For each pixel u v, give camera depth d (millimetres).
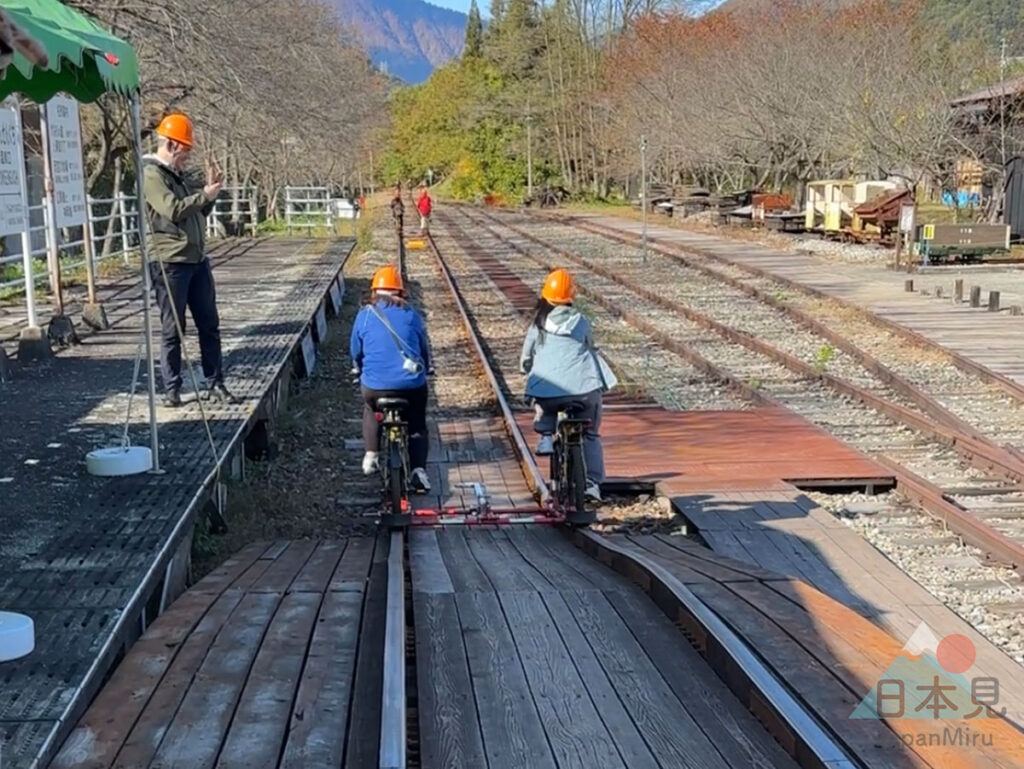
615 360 16125
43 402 9562
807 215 38375
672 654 5375
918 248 28578
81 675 4422
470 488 9648
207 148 21094
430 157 105062
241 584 6543
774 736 4426
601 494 9703
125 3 16297
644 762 4234
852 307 20234
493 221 55406
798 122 40688
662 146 54969
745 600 5945
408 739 4562
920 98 34125
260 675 4867
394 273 8664
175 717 4402
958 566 7852
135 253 22422
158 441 8266
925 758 4078
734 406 13094
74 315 14445
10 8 5926
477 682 5047
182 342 8023
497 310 22438
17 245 21344
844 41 38406
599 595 6336
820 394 13641
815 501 9305
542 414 8781
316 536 8773
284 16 21203
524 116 84312
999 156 34438
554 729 4539
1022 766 4039
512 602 6195
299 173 38938
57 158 11969
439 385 14711
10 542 6039
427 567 7203
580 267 30938
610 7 80312
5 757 3785
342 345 17844
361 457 10969
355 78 35656
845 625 5531
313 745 4172
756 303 22328
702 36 52844
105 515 6531
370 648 5254
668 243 36625
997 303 19703
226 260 24062
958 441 10797
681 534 8781
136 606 5285
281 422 11805
